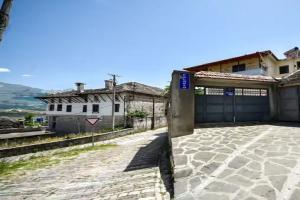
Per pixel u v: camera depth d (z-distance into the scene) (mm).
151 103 31578
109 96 28828
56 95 35406
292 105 12844
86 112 31531
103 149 14922
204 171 5188
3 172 9969
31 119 46250
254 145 6953
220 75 11844
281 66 24547
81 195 5426
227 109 12516
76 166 9797
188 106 10008
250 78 12289
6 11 6992
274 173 4543
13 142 19391
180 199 4125
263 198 3654
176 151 6992
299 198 3525
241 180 4445
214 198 3910
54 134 30172
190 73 10367
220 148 6902
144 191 4992
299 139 7500
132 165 8367
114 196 4914
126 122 25234
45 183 7258
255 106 13188
